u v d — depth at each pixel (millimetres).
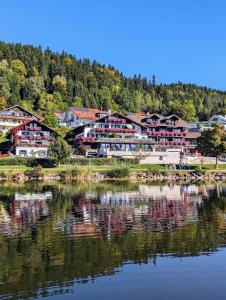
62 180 89250
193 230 33344
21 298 19438
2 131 143625
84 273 22609
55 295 19797
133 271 23031
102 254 26125
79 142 126062
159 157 122875
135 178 96250
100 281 21484
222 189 69750
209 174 102125
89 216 40344
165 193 62062
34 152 120062
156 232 32594
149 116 143250
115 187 72000
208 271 23016
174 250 27078
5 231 33125
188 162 120875
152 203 50062
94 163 107250
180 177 99812
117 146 125250
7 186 73312
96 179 92562
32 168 95688
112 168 99438
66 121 168500
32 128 123875
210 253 26406
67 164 103625
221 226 35062
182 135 140750
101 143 123812
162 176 99625
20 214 41406
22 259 25094
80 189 67688
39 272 22750
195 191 65750
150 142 129125
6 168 95125
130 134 133000
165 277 22094
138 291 20312
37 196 57062
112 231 32906
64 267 23641
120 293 20062
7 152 127688
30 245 28391
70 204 48812
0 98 180250
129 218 39156
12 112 150000
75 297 19578
